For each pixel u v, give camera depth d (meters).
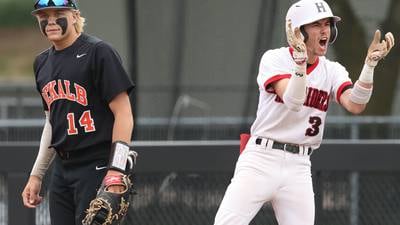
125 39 37.72
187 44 37.06
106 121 18.42
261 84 19.45
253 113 38.56
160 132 38.72
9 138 44.81
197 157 23.75
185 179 24.36
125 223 24.34
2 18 136.00
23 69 127.88
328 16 18.84
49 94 18.56
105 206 17.55
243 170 19.94
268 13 36.59
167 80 37.53
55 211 19.17
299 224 19.83
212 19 36.88
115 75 18.08
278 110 19.45
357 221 24.28
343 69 19.88
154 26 36.41
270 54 19.52
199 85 37.94
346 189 24.23
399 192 24.27
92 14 37.91
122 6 37.66
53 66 18.47
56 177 19.09
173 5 36.38
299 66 17.88
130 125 18.19
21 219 23.89
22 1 136.38
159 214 24.38
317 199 23.95
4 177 23.98
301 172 19.84
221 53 37.31
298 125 19.59
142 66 36.88
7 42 134.88
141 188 24.34
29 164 23.78
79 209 18.61
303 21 18.83
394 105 40.66
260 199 19.81
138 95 37.06
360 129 38.09
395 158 23.67
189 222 24.41
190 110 38.78
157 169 23.77
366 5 38.34
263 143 19.77
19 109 57.00
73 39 18.47
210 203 24.33
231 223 19.75
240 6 36.81
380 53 18.27
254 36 36.97
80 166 18.59
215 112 38.69
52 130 18.75
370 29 38.59
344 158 23.69
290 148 19.72
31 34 136.12
